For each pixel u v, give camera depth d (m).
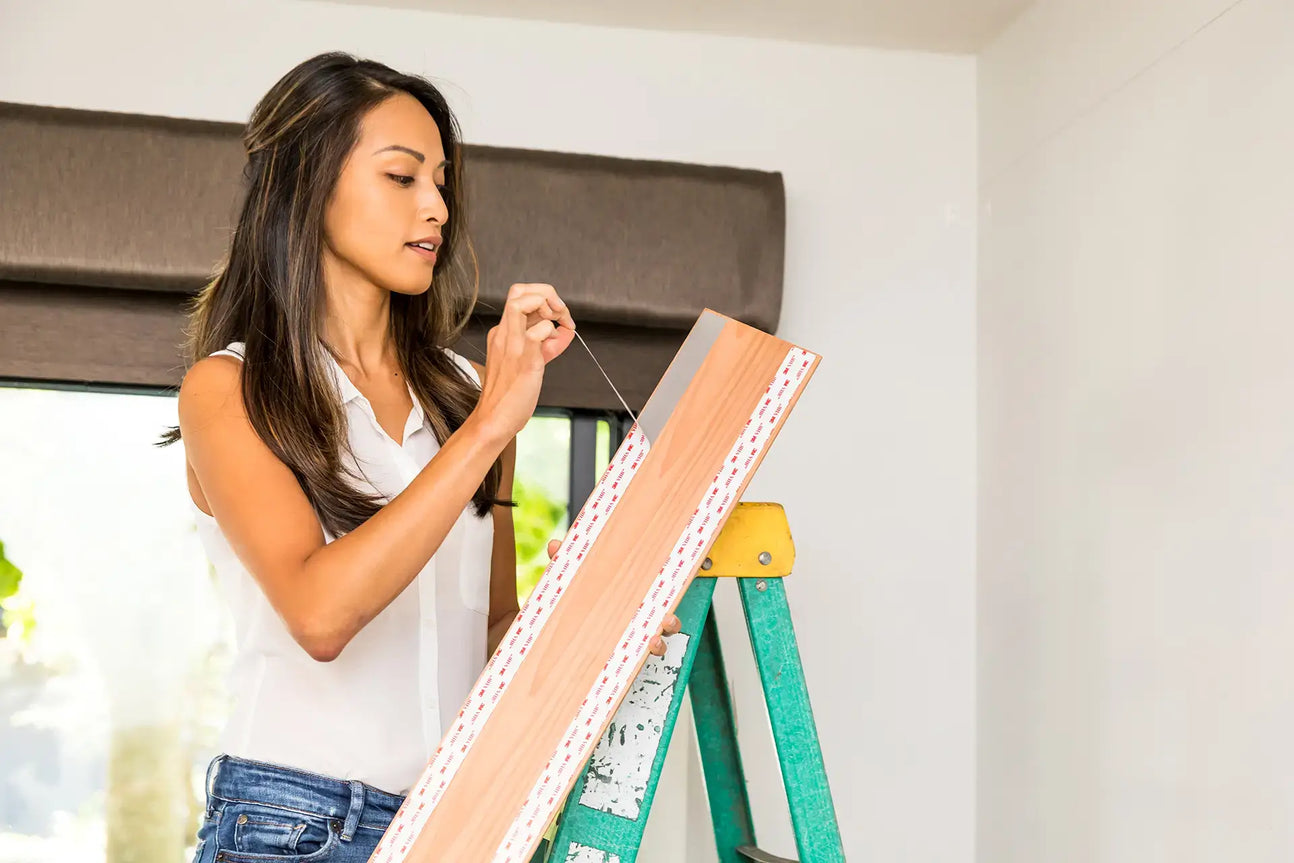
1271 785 1.61
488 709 1.25
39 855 2.26
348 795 1.30
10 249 2.15
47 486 2.32
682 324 2.37
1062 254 2.26
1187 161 1.87
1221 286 1.77
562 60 2.53
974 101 2.67
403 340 1.55
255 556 1.23
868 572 2.53
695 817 2.42
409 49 2.47
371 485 1.37
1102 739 2.05
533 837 1.20
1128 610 1.99
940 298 2.61
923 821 2.50
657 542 1.31
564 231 2.34
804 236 2.57
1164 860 1.85
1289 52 1.63
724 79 2.58
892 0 2.43
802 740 1.43
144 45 2.39
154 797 2.30
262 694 1.33
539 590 1.29
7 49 2.34
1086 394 2.15
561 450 2.50
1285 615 1.59
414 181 1.42
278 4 2.44
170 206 2.20
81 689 2.30
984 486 2.54
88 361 2.26
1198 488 1.81
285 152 1.40
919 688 2.53
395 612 1.37
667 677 1.41
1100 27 2.16
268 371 1.34
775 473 2.52
